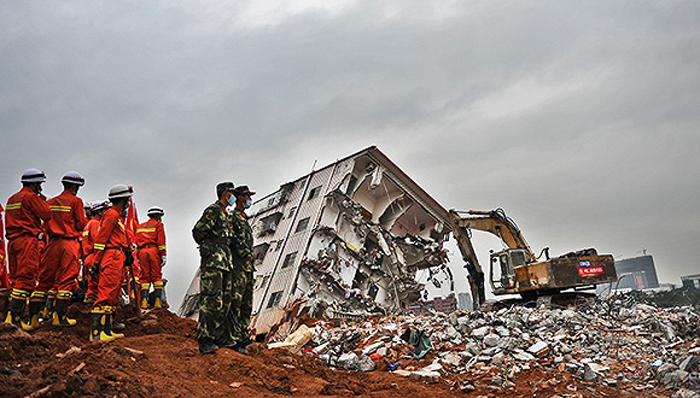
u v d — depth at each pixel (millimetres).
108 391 5098
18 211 8320
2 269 10055
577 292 21953
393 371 11992
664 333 13828
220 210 8555
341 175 28250
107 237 8102
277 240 28625
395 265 29078
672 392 9602
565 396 9469
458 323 15422
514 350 12688
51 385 4656
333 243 26516
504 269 23906
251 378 7195
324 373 9297
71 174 9000
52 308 8648
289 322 23281
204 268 8211
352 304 25781
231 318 8891
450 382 10844
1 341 5664
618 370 11391
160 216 12805
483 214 25766
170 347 8180
